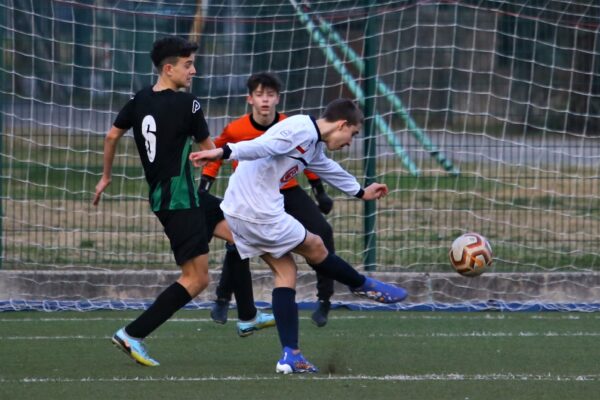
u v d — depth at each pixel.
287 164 21.88
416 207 42.25
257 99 26.22
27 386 21.02
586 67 44.25
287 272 22.55
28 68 41.09
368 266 34.97
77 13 40.06
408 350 26.05
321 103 38.41
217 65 38.38
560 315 32.72
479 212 45.12
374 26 34.62
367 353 25.56
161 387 20.89
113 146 23.19
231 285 26.91
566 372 22.92
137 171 47.47
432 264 36.69
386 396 20.05
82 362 24.09
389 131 40.16
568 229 43.53
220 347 26.55
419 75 58.69
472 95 58.72
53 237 40.41
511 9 39.53
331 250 26.59
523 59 40.16
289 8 38.16
